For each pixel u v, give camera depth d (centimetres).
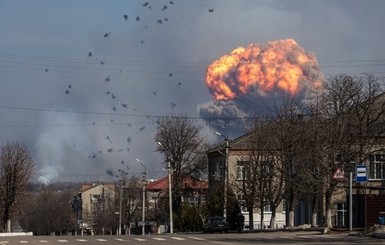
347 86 5044
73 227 13412
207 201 6819
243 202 6028
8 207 7044
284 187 5519
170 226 6462
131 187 10638
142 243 3231
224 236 3975
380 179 5519
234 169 6962
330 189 4250
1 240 3744
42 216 13338
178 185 7531
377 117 4959
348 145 4397
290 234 4025
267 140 5584
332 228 4253
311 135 4462
